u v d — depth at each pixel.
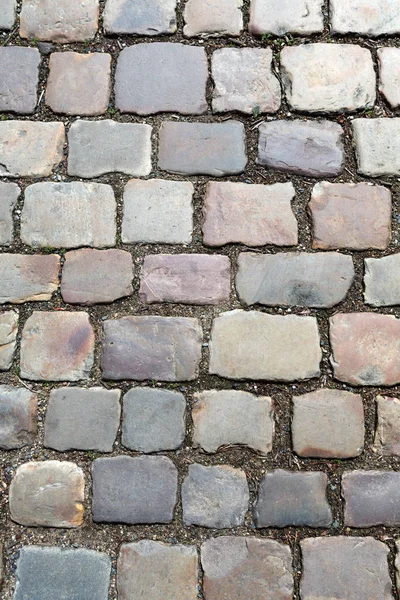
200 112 2.15
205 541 1.83
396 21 2.23
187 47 2.21
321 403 1.92
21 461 1.89
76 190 2.07
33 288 2.01
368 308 1.99
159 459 1.88
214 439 1.89
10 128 2.13
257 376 1.93
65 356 1.96
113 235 2.04
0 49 2.21
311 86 2.17
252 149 2.11
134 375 1.94
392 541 1.82
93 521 1.84
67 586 1.80
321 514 1.84
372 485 1.86
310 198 2.07
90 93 2.17
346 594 1.78
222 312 1.98
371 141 2.12
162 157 2.10
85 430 1.90
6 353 1.96
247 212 2.06
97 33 2.23
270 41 2.21
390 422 1.90
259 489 1.86
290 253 2.03
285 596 1.78
